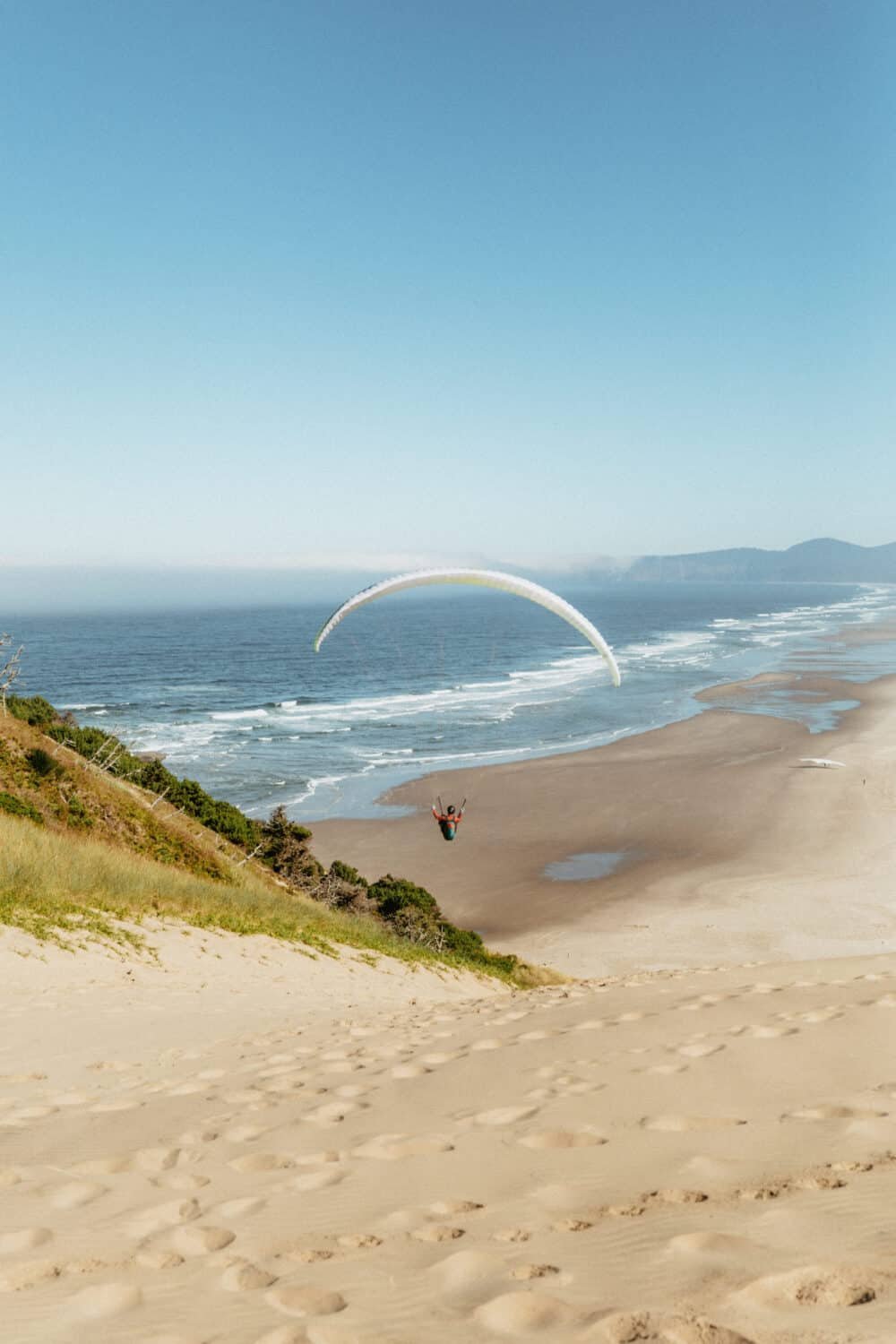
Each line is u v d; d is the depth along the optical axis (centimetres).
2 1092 679
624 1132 445
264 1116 556
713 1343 230
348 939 2162
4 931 1391
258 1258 325
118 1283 306
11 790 2272
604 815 5619
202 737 8419
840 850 4847
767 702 9588
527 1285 280
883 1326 230
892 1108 439
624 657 15325
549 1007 981
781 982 1000
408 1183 402
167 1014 1107
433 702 10600
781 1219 312
